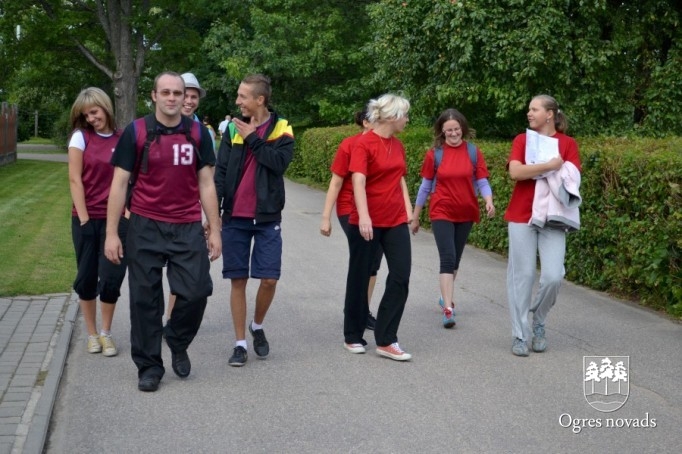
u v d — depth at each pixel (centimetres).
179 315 559
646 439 469
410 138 1577
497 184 1127
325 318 758
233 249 607
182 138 541
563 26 1359
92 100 612
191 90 698
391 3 1591
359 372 593
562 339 688
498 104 1455
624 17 1416
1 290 839
